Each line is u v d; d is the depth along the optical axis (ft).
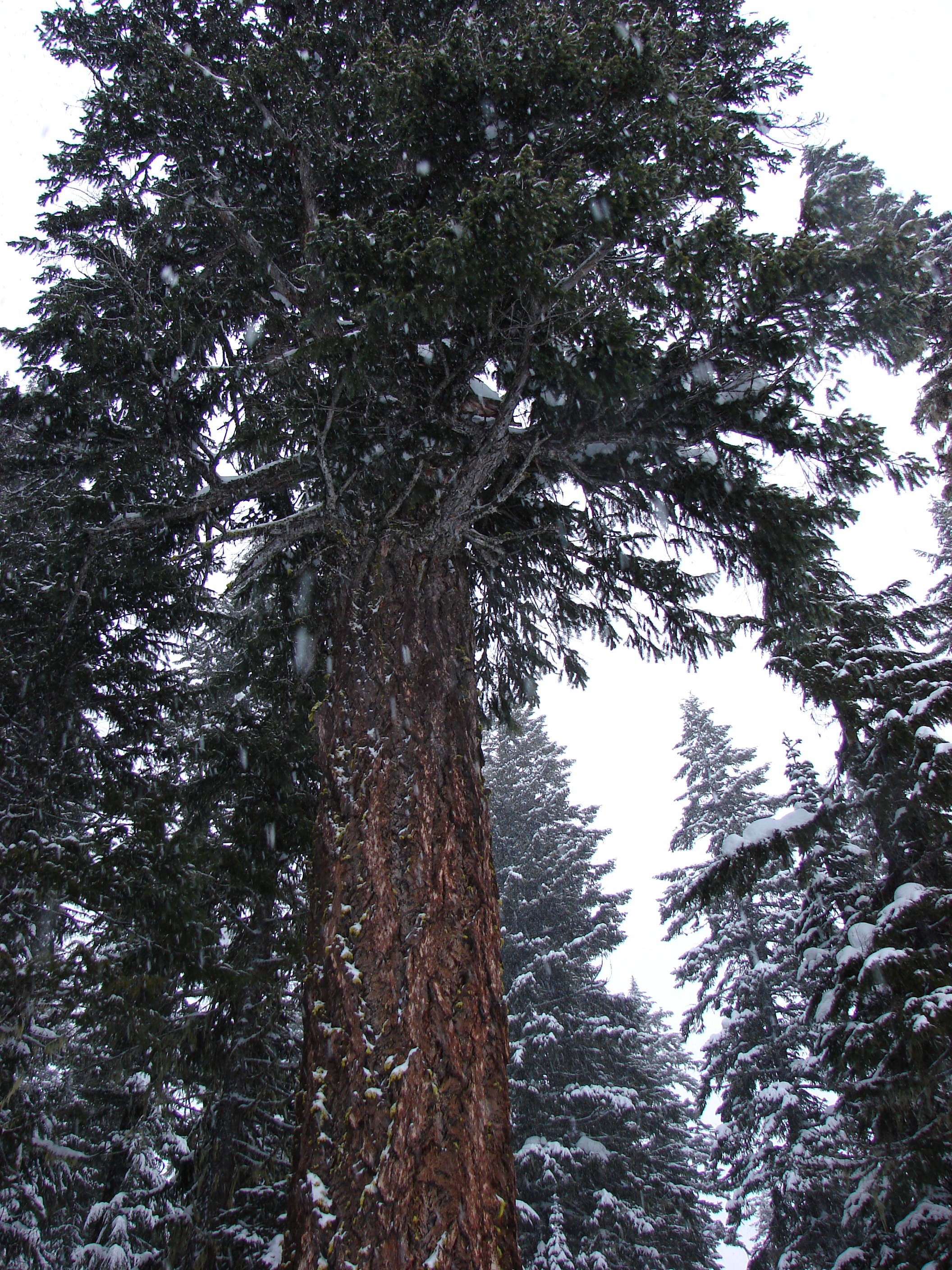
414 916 15.55
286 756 28.19
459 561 22.58
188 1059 27.45
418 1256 12.13
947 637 42.98
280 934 28.04
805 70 27.45
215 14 25.40
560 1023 60.95
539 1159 52.39
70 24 24.47
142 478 21.80
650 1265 51.60
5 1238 35.24
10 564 25.75
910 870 34.30
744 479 20.45
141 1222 35.12
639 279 19.10
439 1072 13.97
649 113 19.86
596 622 27.53
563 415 20.76
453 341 19.71
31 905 23.80
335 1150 13.39
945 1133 29.66
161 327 21.18
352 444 20.98
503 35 20.88
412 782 17.16
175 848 23.72
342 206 23.36
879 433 18.48
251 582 27.20
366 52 20.22
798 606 22.59
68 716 28.12
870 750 34.94
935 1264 30.07
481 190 14.92
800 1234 56.03
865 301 18.02
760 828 37.52
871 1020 34.22
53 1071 38.96
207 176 22.72
